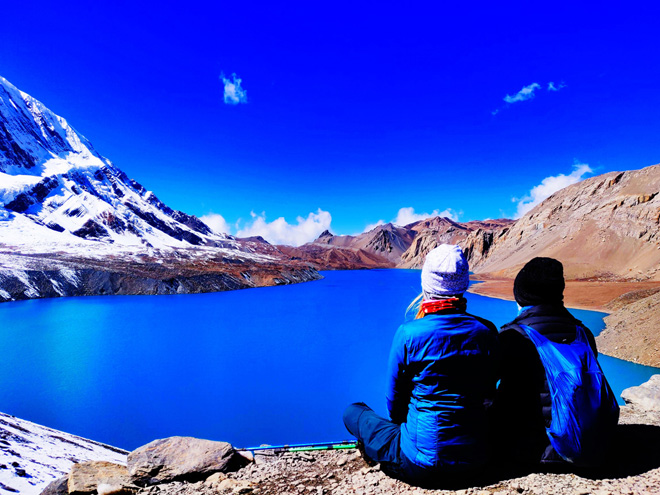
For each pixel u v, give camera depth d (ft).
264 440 47.06
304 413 55.67
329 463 14.21
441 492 8.86
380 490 9.72
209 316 147.02
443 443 8.19
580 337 8.55
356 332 115.44
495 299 172.76
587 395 7.85
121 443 46.52
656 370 59.47
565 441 8.03
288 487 11.69
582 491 7.86
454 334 7.98
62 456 23.35
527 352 8.54
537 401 8.47
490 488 8.57
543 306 9.00
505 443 9.20
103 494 12.21
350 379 71.41
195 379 71.26
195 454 14.32
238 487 11.94
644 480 8.13
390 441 9.79
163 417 54.39
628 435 11.05
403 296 226.58
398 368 8.66
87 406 57.98
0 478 15.84
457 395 8.08
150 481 13.32
